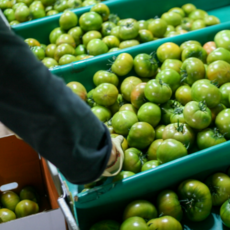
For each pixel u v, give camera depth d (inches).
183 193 44.8
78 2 68.8
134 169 47.7
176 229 43.2
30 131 27.6
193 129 48.3
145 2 67.9
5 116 26.8
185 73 52.9
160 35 63.2
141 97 51.9
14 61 23.8
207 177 46.7
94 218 44.7
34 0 71.6
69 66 55.2
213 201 45.9
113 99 52.9
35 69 25.0
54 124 26.8
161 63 58.6
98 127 30.3
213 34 58.4
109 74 54.8
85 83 57.2
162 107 51.4
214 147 45.0
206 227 45.2
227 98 50.5
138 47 56.6
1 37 23.1
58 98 26.3
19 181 56.7
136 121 50.6
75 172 30.3
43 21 64.6
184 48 56.0
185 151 45.7
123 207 45.2
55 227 46.2
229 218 43.5
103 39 61.6
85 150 29.5
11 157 54.3
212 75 51.5
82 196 42.5
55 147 28.3
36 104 25.7
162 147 45.8
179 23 67.0
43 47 64.4
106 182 45.8
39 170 56.9
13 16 70.1
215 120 48.6
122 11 67.7
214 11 72.0
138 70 55.4
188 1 70.2
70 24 63.1
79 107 28.0
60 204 41.1
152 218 44.4
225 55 53.2
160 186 45.1
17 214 53.3
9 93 25.2
